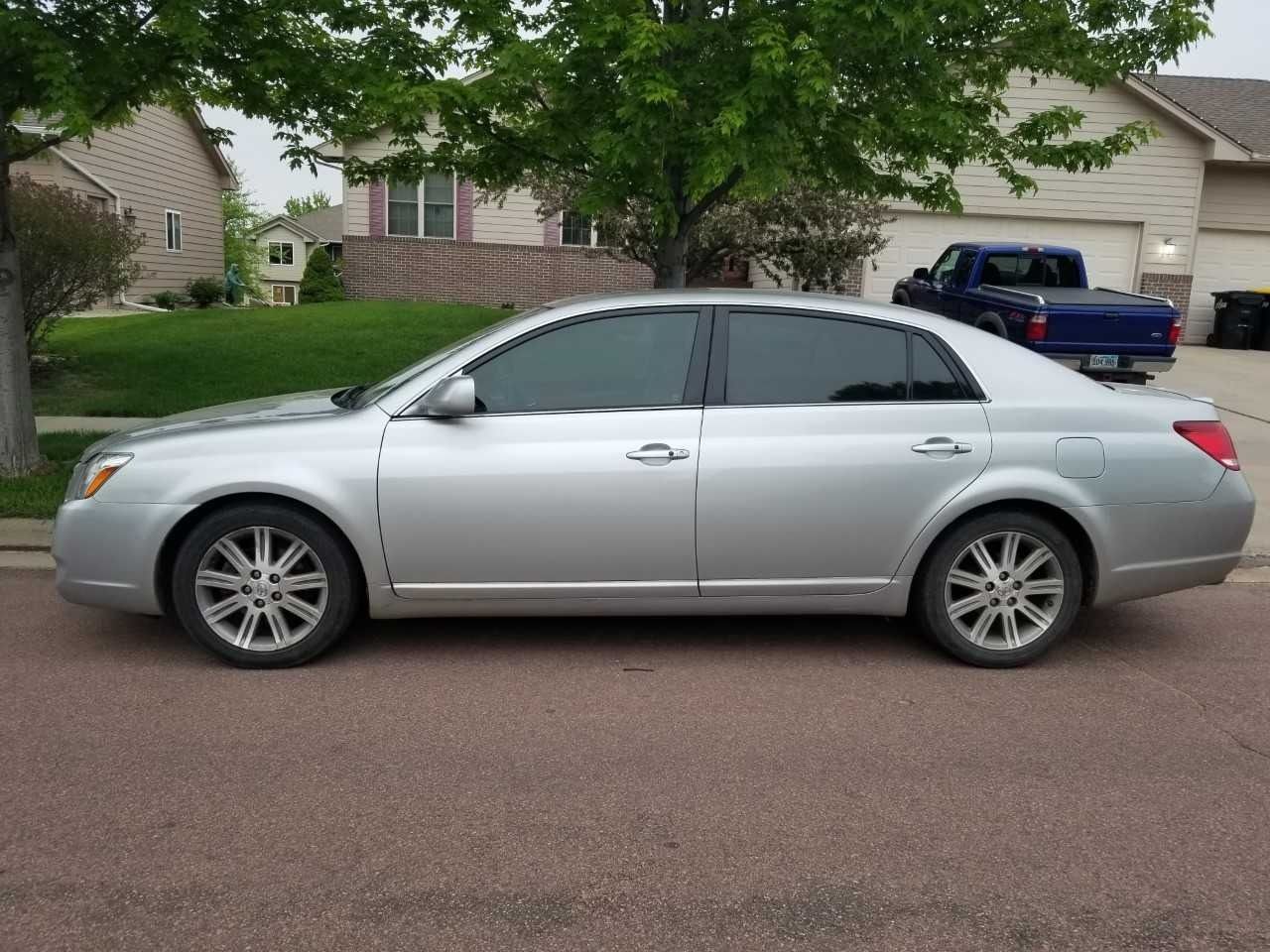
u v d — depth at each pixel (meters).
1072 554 4.87
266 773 3.77
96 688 4.52
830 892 3.09
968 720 4.34
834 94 6.54
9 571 6.23
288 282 50.38
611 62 6.62
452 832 3.38
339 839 3.33
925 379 4.88
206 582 4.68
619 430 4.70
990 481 4.77
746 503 4.71
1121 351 11.43
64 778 3.70
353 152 18.16
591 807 3.56
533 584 4.75
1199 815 3.57
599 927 2.90
